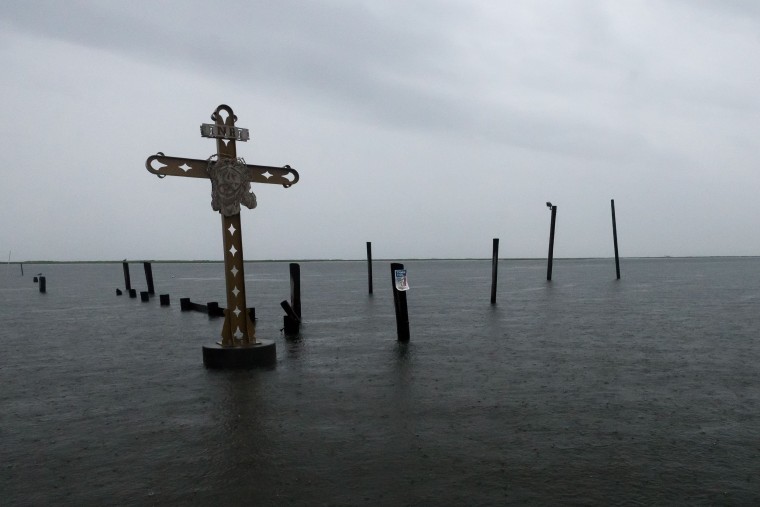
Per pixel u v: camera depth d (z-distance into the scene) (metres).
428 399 7.20
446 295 29.06
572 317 17.23
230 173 9.53
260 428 6.00
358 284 47.53
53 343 13.38
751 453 5.12
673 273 64.19
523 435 5.68
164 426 6.17
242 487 4.42
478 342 12.27
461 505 4.08
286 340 12.99
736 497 4.20
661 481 4.49
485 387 7.88
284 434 5.77
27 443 5.68
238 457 5.11
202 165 9.55
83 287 48.31
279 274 88.25
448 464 4.88
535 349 11.22
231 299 9.90
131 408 7.03
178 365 10.08
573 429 5.87
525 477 4.58
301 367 9.56
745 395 7.33
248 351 9.56
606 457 5.03
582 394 7.42
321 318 18.09
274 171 10.30
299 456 5.11
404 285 12.61
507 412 6.55
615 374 8.71
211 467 4.87
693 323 15.33
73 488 4.47
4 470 4.90
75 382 8.81
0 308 24.88
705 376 8.52
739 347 11.26
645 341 12.13
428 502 4.13
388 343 12.33
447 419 6.28
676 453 5.13
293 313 14.26
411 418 6.32
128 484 4.53
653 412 6.52
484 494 4.26
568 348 11.30
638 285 37.09
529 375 8.69
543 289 33.62
